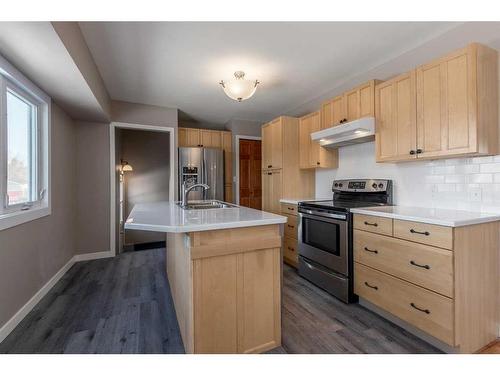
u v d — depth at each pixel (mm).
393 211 2002
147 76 2938
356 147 3031
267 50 2395
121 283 2756
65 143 3129
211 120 5008
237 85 2602
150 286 2676
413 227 1728
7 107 2027
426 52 2268
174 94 3529
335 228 2389
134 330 1855
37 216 2312
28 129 2369
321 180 3576
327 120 2996
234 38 2191
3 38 1542
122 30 2041
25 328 1882
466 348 1567
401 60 2486
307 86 3293
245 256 1536
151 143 5309
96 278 2900
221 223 1403
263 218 1585
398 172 2518
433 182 2205
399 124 2148
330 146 3211
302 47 2350
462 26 2010
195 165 4312
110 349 1631
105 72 2818
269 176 3824
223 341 1476
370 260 2066
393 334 1803
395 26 2041
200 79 3037
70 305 2246
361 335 1788
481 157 1879
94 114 3258
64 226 3078
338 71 2859
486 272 1656
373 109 2404
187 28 2037
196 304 1409
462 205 1997
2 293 1777
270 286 1609
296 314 2082
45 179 2553
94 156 3641
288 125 3561
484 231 1653
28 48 1659
